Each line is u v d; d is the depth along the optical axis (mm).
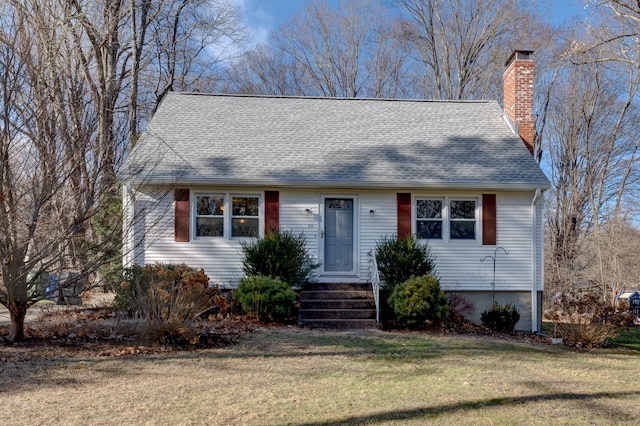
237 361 8281
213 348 9125
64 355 8117
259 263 12938
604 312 11906
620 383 7770
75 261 8570
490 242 14133
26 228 8062
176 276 10344
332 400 6406
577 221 28594
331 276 13977
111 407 5906
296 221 14000
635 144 27812
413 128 16219
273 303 12086
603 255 21609
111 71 20125
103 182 8609
